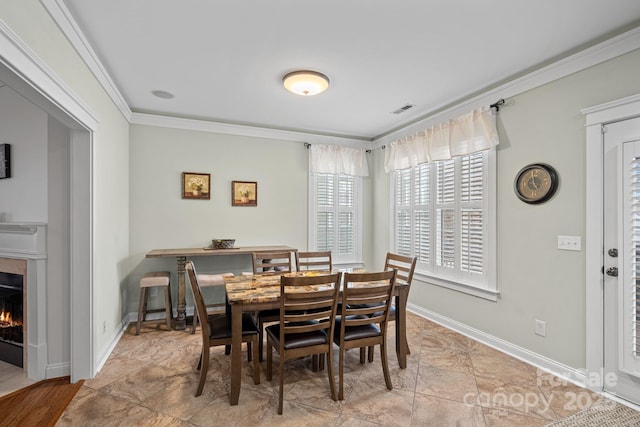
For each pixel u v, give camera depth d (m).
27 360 2.53
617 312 2.21
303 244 4.67
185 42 2.35
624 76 2.16
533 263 2.73
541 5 1.93
